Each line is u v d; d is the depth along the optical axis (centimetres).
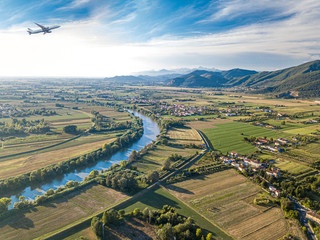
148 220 9256
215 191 11781
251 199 10956
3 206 9894
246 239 8206
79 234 8538
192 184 12606
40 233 8569
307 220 9350
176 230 8338
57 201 10800
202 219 9394
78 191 11744
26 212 9919
